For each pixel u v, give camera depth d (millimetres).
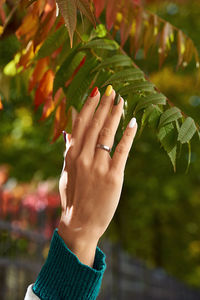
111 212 880
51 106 1442
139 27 1639
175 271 11844
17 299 4359
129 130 902
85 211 870
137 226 10508
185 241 11250
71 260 843
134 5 1629
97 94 940
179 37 1716
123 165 897
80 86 1202
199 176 9234
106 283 6629
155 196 9719
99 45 1200
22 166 8258
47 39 1237
